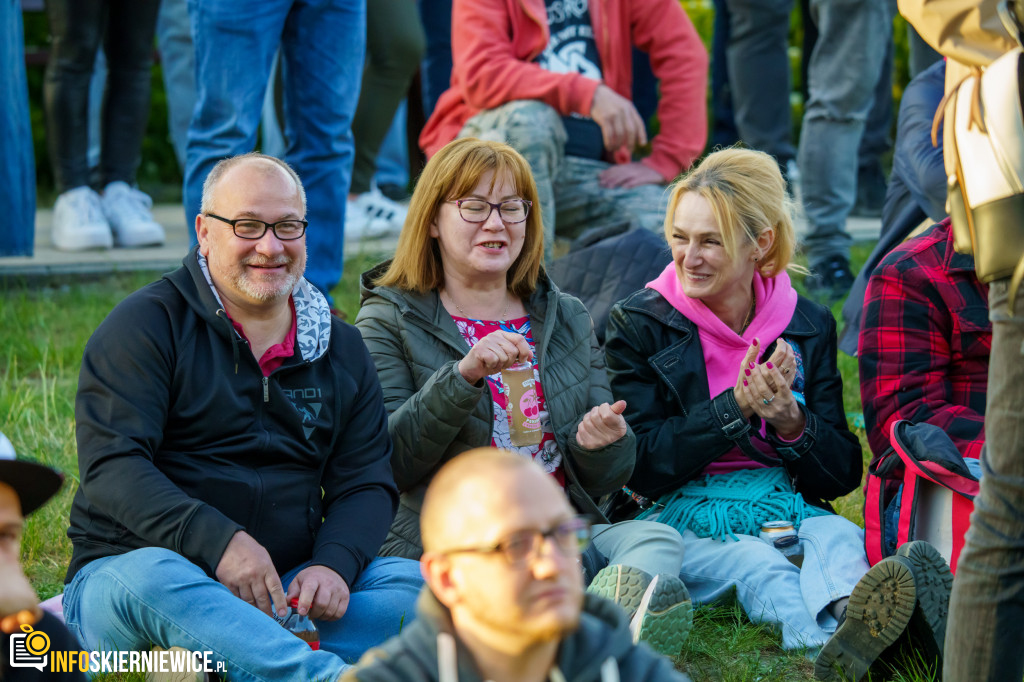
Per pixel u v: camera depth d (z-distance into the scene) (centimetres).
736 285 758
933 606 588
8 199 1301
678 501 734
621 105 1240
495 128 1212
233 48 1088
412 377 710
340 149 1201
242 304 627
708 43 2730
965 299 744
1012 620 470
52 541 798
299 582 592
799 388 759
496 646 346
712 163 762
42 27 2695
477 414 684
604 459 686
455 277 725
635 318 764
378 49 1661
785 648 655
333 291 1434
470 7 1248
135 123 1672
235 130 1098
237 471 616
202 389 616
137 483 582
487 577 329
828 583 665
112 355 604
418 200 714
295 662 543
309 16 1154
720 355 757
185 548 576
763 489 728
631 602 588
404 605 616
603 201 1262
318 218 1199
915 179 933
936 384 744
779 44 1559
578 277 1005
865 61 1394
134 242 1661
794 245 766
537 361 720
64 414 1043
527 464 340
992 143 468
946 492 665
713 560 699
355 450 651
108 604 567
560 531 332
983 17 481
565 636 354
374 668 349
